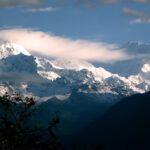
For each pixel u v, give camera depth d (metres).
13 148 82.06
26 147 81.56
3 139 82.12
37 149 81.19
